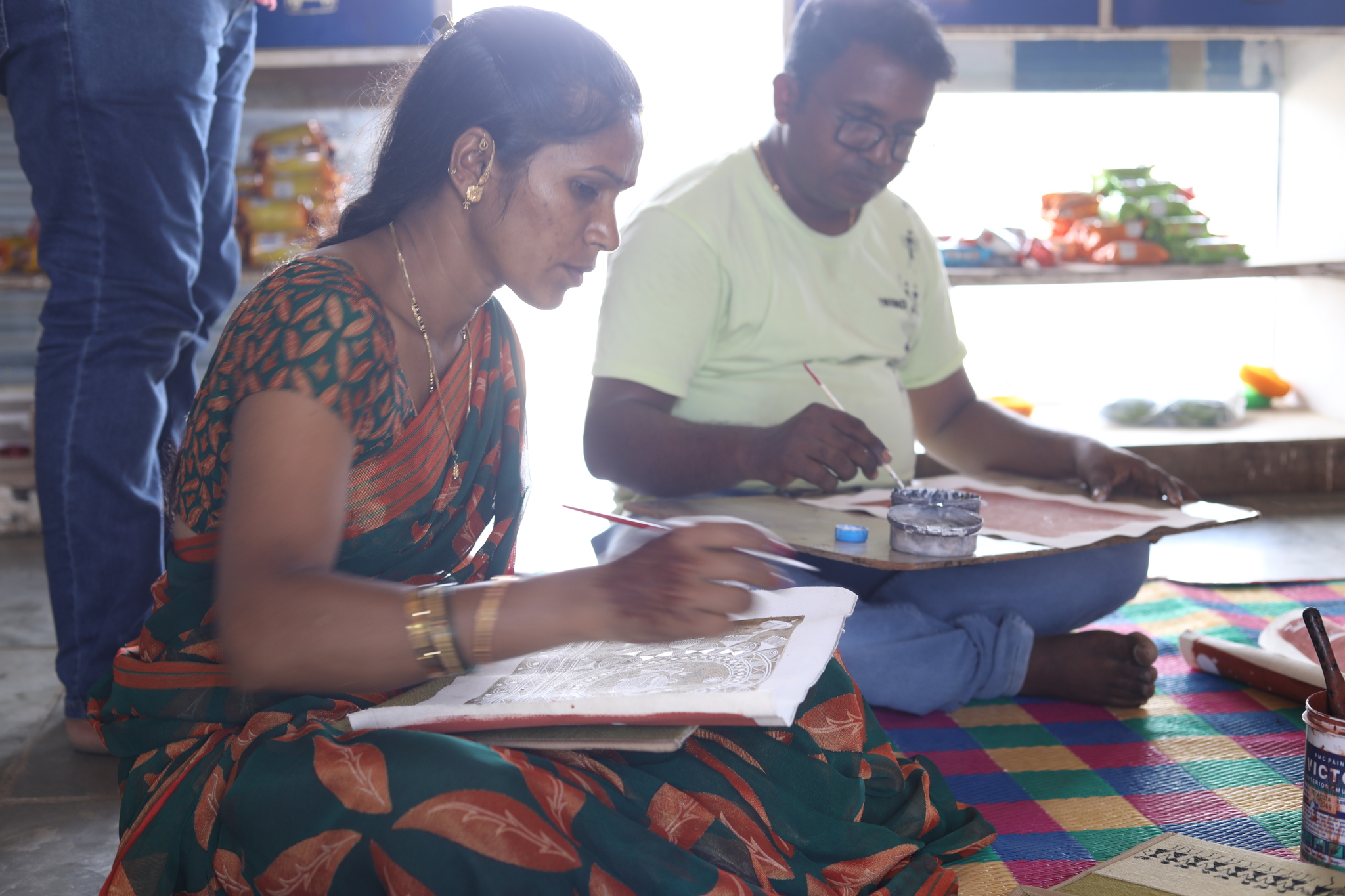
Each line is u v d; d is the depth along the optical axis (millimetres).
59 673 1949
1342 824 1347
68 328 1947
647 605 979
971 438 2432
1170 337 4449
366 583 1018
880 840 1311
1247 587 2832
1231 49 4203
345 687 1014
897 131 2062
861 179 2102
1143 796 1687
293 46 3279
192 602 1201
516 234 1217
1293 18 3830
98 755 1952
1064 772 1782
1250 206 4430
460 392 1331
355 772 990
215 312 2305
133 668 1245
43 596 2898
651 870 1000
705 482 1903
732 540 1013
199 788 1131
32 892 1485
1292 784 1719
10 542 3467
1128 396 4219
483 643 988
